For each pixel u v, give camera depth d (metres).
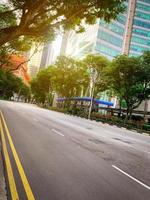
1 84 100.06
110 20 8.45
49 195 5.32
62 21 8.07
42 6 7.12
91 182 6.61
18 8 8.04
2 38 7.25
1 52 21.23
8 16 9.06
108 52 94.56
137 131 38.25
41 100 120.44
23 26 7.29
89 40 96.75
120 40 99.00
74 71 67.38
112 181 6.95
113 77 41.91
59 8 7.62
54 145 11.46
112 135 21.34
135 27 112.12
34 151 9.55
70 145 12.07
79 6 7.53
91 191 5.92
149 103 51.84
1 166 6.93
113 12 8.17
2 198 4.70
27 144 10.84
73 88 72.56
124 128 41.78
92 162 8.94
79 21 8.97
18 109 40.50
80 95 80.88
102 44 92.56
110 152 11.64
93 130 23.06
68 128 20.91
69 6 7.53
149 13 113.38
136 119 50.44
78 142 13.45
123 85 42.44
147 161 10.65
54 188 5.79
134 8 112.88
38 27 7.83
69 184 6.22
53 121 26.25
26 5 7.12
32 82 106.19
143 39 112.31
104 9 8.05
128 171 8.31
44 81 99.56
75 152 10.41
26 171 6.82
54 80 70.69
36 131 15.79
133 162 9.95
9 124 17.52
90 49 93.31
